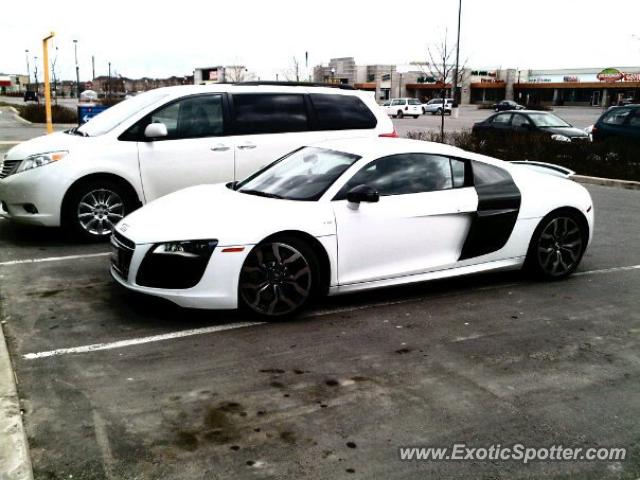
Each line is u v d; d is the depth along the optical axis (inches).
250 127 307.6
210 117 301.1
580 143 577.6
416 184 212.7
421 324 193.5
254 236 184.2
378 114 338.3
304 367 161.0
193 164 295.9
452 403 144.0
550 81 3075.8
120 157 282.4
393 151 214.5
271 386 150.2
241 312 198.1
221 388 148.6
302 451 123.3
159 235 182.4
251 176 230.4
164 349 170.1
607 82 2842.0
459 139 709.9
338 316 199.0
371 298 217.8
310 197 199.6
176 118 294.8
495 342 180.9
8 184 274.7
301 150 235.1
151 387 148.3
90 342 173.8
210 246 180.5
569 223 239.6
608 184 519.2
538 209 230.8
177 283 181.5
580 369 163.9
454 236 217.2
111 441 125.3
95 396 143.4
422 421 135.8
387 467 118.9
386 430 131.7
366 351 172.1
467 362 166.6
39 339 175.2
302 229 189.8
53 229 314.8
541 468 120.4
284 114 315.3
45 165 271.9
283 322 192.5
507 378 157.6
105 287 220.8
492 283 238.2
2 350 160.9
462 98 3221.0
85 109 645.9
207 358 165.0
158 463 118.3
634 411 142.7
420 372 159.8
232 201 201.6
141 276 183.8
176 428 130.6
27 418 133.3
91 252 268.7
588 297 223.5
